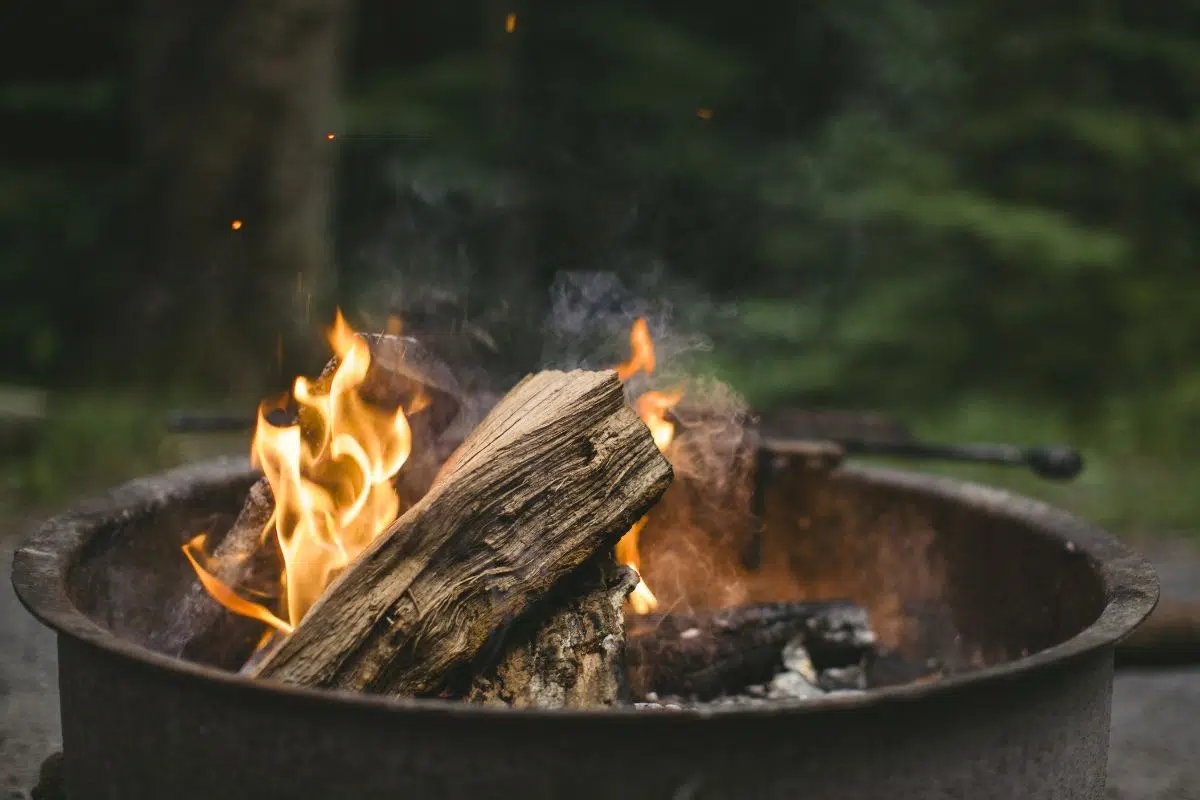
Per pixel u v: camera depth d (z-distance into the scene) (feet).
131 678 4.76
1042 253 21.59
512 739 4.25
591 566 5.65
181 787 4.66
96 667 4.94
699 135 27.73
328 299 19.97
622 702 5.47
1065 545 6.73
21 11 26.81
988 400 21.67
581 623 5.52
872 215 22.74
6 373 22.29
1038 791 4.93
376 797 4.35
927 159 23.82
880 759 4.50
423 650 5.08
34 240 23.88
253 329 19.33
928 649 7.89
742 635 7.05
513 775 4.27
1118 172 23.29
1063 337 22.25
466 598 5.18
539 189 26.91
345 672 5.02
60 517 6.41
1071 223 22.90
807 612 7.24
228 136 19.06
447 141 26.45
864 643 7.23
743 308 23.30
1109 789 8.30
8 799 7.35
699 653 6.96
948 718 4.61
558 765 4.26
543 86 28.12
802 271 24.68
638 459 5.66
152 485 7.13
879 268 23.31
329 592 5.10
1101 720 5.33
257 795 4.50
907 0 25.18
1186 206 23.86
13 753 8.00
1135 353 21.90
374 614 5.05
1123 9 23.79
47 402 17.25
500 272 25.88
